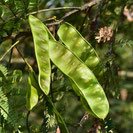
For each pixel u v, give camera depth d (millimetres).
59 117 537
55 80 623
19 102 555
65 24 577
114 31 661
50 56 548
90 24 680
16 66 658
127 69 1149
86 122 611
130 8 788
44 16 779
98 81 588
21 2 559
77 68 548
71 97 638
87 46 573
